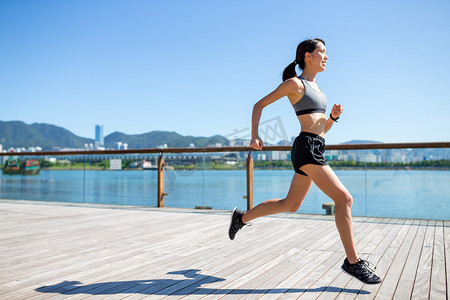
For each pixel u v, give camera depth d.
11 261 2.22
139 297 1.57
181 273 1.95
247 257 2.30
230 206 4.69
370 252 2.40
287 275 1.91
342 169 4.23
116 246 2.65
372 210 4.11
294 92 1.76
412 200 3.92
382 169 4.07
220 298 1.56
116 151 5.55
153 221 3.88
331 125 2.00
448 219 3.79
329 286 1.72
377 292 1.62
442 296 1.56
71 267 2.09
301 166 1.77
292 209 1.96
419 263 2.12
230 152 4.67
